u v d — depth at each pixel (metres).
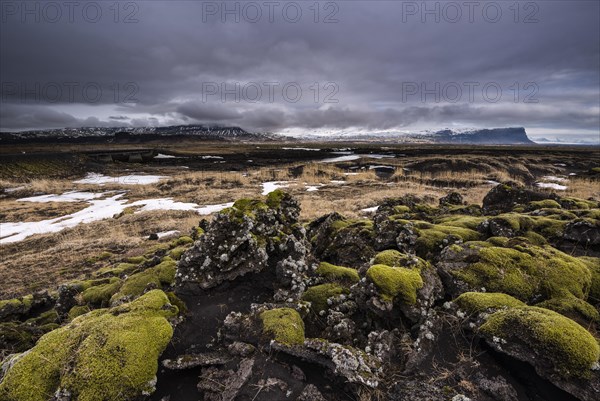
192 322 5.12
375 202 26.33
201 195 34.03
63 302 7.38
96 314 4.62
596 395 3.07
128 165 65.81
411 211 11.88
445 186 37.34
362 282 4.93
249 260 6.22
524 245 5.85
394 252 5.70
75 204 32.28
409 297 4.52
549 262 5.23
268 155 86.81
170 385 3.87
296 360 3.98
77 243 18.34
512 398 3.32
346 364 3.64
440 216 10.48
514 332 3.65
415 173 45.94
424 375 3.68
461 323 4.21
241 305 5.77
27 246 19.52
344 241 8.46
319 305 5.40
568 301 4.50
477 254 5.50
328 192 34.78
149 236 19.05
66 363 3.52
